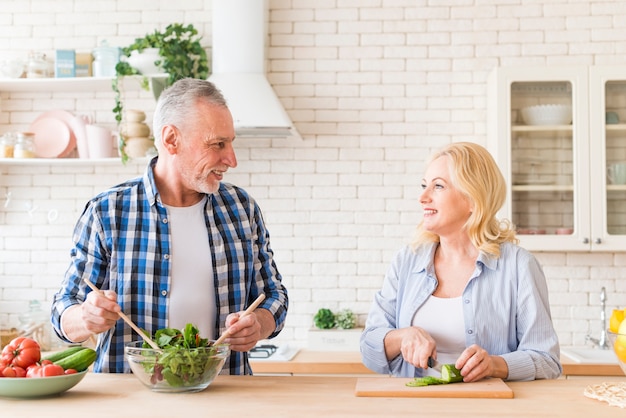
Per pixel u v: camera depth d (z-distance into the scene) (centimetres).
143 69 417
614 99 403
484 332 232
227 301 236
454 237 244
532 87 407
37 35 457
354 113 444
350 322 420
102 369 227
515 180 405
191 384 186
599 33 434
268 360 376
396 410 169
